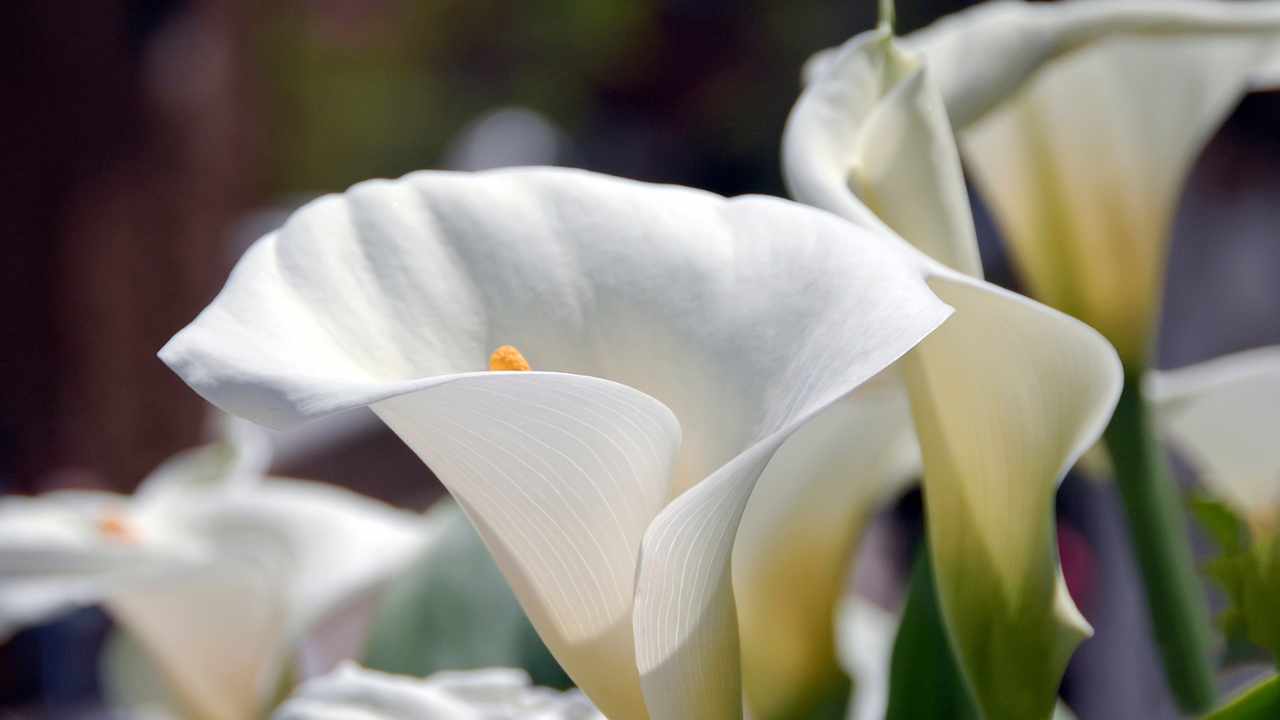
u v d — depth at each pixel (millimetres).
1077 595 1216
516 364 831
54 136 2473
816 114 860
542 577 838
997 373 845
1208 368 999
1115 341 945
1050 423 846
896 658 898
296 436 2947
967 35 912
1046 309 824
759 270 837
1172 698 934
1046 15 914
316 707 908
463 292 847
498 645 999
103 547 1040
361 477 3115
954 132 904
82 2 2420
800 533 933
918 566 900
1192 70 947
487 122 5113
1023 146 955
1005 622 860
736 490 805
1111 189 950
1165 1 911
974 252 857
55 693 1858
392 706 908
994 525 859
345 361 823
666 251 850
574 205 858
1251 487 1004
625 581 833
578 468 820
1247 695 834
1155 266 949
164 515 1084
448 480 833
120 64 2494
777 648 938
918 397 860
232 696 1049
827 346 810
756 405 826
